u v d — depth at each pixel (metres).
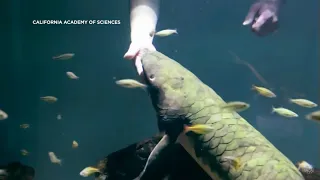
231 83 1.76
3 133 2.04
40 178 2.02
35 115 2.02
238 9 1.68
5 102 2.00
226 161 0.85
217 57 1.75
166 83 0.90
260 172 0.80
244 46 1.73
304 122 1.69
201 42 1.73
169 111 0.89
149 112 1.92
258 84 1.73
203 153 0.88
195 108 0.89
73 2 1.76
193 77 0.94
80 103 1.96
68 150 2.02
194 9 1.69
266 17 1.23
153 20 1.14
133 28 1.11
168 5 1.68
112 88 1.91
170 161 0.96
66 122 2.00
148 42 1.06
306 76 1.74
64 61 1.89
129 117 1.94
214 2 1.68
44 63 1.91
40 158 2.04
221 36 1.72
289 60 1.74
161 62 0.94
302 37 1.72
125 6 1.73
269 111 1.72
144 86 0.94
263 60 1.75
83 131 2.00
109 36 1.80
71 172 2.01
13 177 1.50
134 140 1.95
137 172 1.08
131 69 1.84
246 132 0.88
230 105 0.86
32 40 1.87
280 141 1.71
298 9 1.70
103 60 1.85
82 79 1.91
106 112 1.95
